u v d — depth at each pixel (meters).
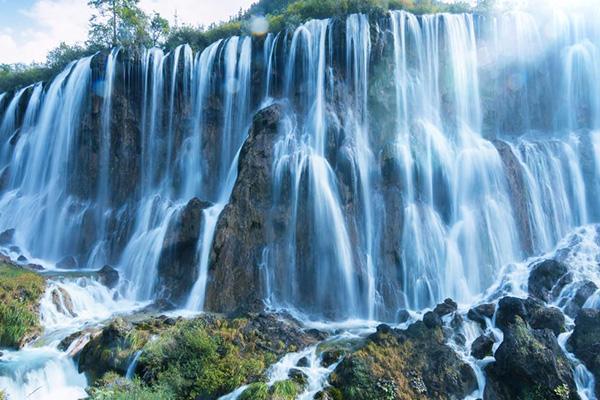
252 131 23.86
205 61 29.12
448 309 16.30
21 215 28.67
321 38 25.45
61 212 28.03
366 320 18.97
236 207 20.84
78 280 20.36
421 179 22.36
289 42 26.67
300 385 12.48
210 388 12.46
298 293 19.67
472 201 22.11
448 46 25.89
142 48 30.53
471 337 14.98
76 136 29.44
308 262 20.16
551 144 24.44
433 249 20.78
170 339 13.98
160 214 25.94
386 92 24.34
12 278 18.59
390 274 20.25
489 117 26.16
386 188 22.14
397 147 22.73
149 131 29.27
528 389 12.03
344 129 23.45
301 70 25.95
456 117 25.31
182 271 21.41
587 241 20.92
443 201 22.47
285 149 22.91
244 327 15.62
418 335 14.69
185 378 12.79
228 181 25.78
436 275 20.33
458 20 26.42
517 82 26.80
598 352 12.77
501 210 21.67
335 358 13.88
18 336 15.65
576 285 16.88
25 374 13.50
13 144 32.34
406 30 25.52
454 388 12.63
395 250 20.59
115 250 25.91
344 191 21.88
